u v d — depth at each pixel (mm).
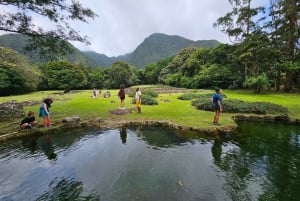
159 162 7664
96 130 11914
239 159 7867
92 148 9156
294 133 11289
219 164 7449
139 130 11859
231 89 40688
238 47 34969
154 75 79375
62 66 59844
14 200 5430
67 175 6738
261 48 30797
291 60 31719
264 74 32812
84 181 6348
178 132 11406
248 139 10234
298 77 33688
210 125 12055
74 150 8938
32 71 46531
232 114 15484
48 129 11562
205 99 20328
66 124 12547
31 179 6496
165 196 5523
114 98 26000
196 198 5426
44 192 5781
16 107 16281
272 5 33531
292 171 6875
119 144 9641
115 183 6215
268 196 5504
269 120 14594
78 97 28719
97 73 72938
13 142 9977
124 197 5496
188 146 9289
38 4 11570
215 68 45000
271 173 6750
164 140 10141
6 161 7844
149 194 5625
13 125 12406
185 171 6949
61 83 59000
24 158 8117
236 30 36375
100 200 5383
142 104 20062
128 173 6836
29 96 36500
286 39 32750
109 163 7613
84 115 15039
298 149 8844
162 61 83875
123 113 15453
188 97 24672
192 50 66688
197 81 47656
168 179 6422
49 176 6680
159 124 12891
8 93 46312
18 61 41188
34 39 13141
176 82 58000
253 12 34281
